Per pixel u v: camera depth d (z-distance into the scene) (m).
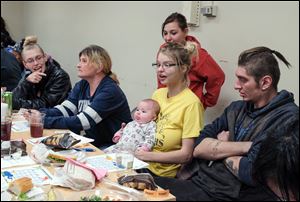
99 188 1.28
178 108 1.88
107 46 4.16
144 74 3.58
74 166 1.36
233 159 1.39
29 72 2.77
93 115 2.19
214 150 1.47
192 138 1.81
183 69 1.89
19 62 3.13
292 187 1.21
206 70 2.46
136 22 3.63
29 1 6.09
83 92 2.44
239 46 2.54
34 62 2.71
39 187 1.25
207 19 2.79
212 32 2.76
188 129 1.82
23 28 6.32
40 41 5.86
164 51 1.89
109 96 2.24
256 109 1.51
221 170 1.42
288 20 2.21
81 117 2.18
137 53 3.65
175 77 1.89
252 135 1.47
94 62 2.26
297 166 1.18
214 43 2.75
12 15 6.14
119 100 2.30
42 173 1.38
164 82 1.91
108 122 2.32
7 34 3.58
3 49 3.07
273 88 1.47
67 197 1.19
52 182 1.29
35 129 1.92
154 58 3.41
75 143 1.74
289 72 2.20
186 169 1.63
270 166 1.23
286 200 1.24
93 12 4.38
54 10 5.33
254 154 1.34
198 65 2.43
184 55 1.89
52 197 1.18
